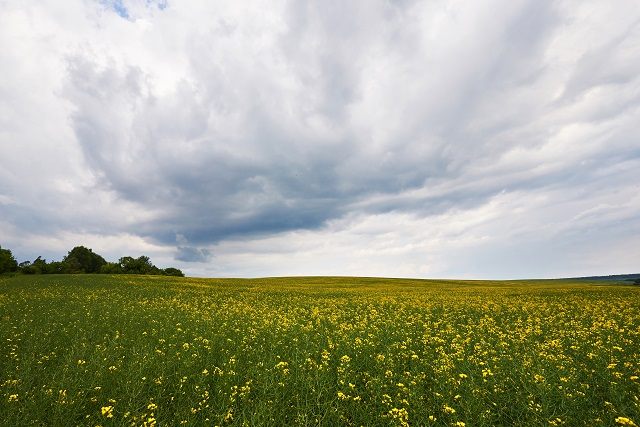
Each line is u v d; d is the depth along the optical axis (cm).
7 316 1667
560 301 2656
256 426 584
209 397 751
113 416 627
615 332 1266
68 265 9500
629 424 514
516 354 966
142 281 4572
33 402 652
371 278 7650
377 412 674
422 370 898
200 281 5316
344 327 1466
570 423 596
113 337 1297
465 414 614
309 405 678
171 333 1372
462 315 1994
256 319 1773
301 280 6681
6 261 7306
